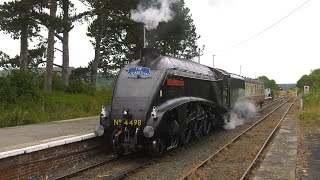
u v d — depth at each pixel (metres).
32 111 20.06
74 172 9.88
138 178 9.55
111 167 10.91
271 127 21.36
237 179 9.24
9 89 20.67
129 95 12.16
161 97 12.29
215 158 12.03
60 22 22.95
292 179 8.85
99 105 26.97
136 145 11.49
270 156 11.86
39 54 37.75
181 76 14.05
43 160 10.01
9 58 36.72
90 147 12.28
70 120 20.14
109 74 38.66
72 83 29.28
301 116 26.67
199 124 15.91
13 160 9.00
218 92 19.23
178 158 12.23
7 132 14.41
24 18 22.77
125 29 31.91
